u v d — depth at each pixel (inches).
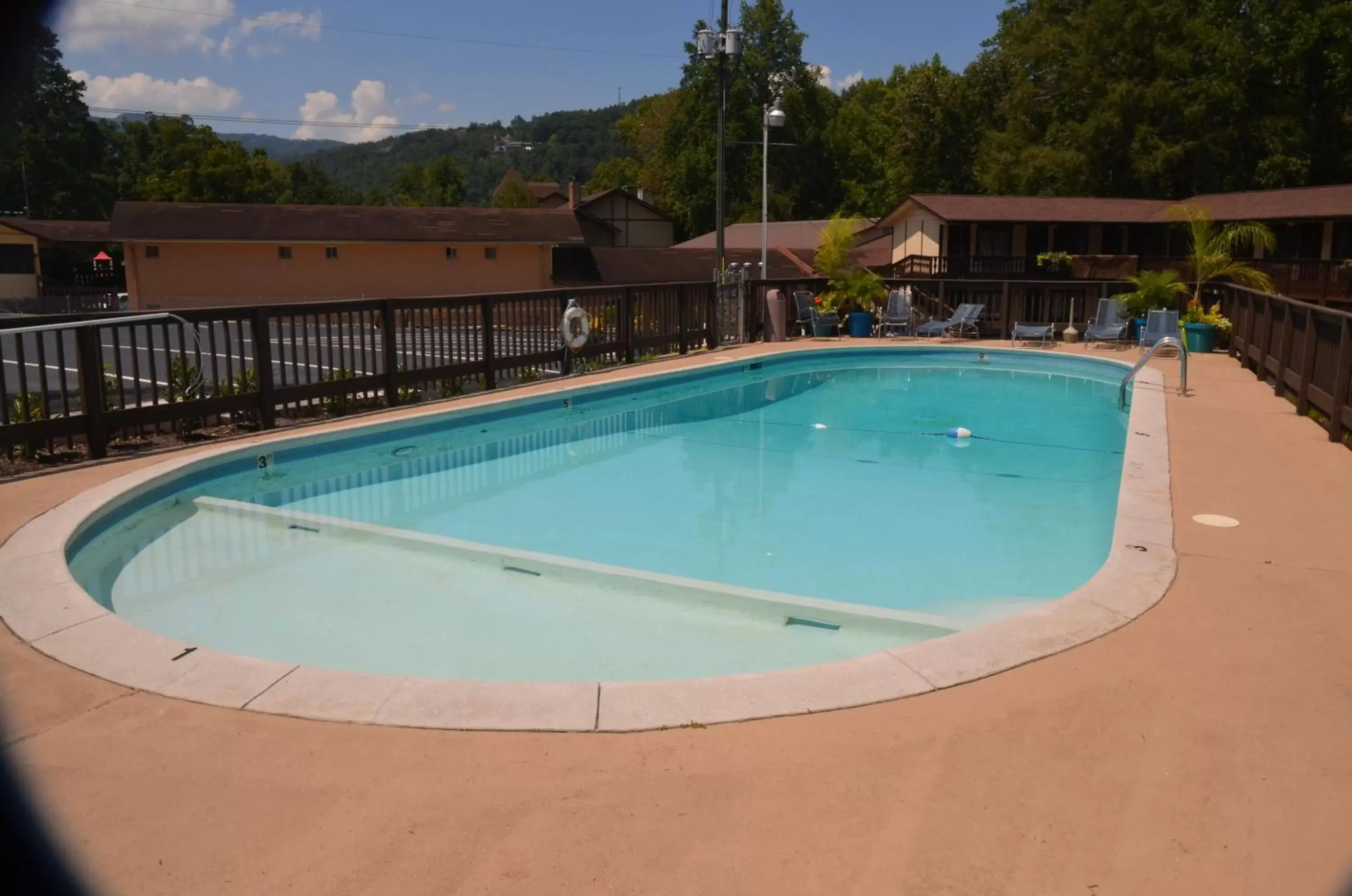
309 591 208.1
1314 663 142.8
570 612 197.3
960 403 479.8
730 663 171.9
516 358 461.4
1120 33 1457.9
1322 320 356.2
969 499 299.1
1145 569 184.9
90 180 2381.9
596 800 105.3
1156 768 112.5
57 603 164.6
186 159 2369.6
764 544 253.1
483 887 90.4
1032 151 1547.7
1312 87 1437.0
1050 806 104.6
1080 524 272.4
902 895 89.5
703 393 513.3
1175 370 528.7
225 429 331.9
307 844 97.0
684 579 206.4
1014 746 117.4
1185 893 90.0
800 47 2321.6
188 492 278.4
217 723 122.8
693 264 1539.1
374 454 350.9
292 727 122.0
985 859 95.0
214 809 103.4
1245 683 135.8
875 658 142.6
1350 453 300.2
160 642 148.3
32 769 111.7
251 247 1398.9
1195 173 1449.3
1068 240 1328.7
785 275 1444.4
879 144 2422.5
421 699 128.7
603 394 463.8
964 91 1892.2
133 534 246.1
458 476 329.1
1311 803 105.3
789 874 92.5
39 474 261.7
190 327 314.8
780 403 481.7
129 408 294.4
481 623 190.4
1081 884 91.2
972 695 131.3
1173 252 1250.6
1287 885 91.1
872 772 111.4
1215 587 176.1
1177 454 296.8
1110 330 640.4
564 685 132.9
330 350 366.6
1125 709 127.6
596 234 1935.3
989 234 1363.2
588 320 493.7
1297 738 120.0
